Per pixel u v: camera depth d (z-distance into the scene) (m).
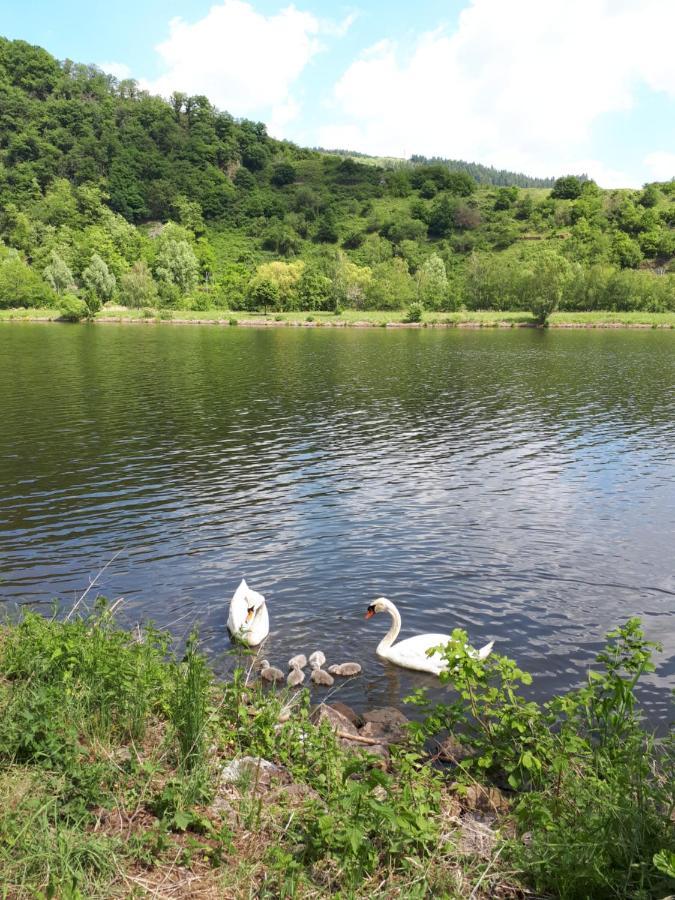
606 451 25.73
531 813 5.51
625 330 104.69
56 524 17.02
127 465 22.97
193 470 22.42
